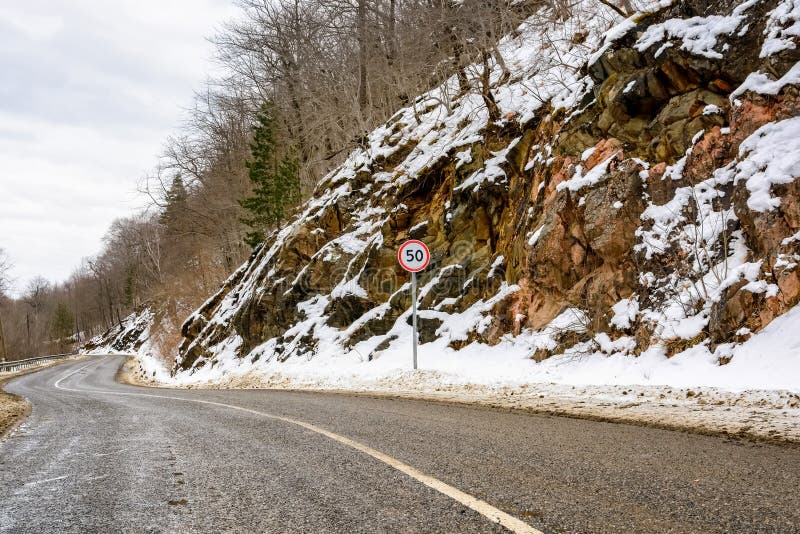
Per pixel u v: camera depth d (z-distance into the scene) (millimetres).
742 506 2684
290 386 15148
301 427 5883
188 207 50594
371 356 14781
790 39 8586
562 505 2773
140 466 4176
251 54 41812
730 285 7684
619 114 11141
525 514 2641
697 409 5730
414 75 24203
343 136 34156
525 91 16016
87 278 140250
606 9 16531
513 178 14328
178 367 33188
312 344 18453
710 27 9859
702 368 7277
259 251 32562
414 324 12516
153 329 68875
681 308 8445
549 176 12492
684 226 9180
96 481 3729
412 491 3117
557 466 3641
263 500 3064
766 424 4750
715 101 9633
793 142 7945
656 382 7434
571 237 11180
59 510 3023
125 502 3146
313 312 20344
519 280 12359
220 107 49188
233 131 49656
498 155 15125
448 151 17203
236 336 27219
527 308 11750
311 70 34250
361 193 22375
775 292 7164
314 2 33625
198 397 11578
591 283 10414
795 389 5750
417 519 2621
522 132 14406
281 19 37781
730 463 3582
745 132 8812
